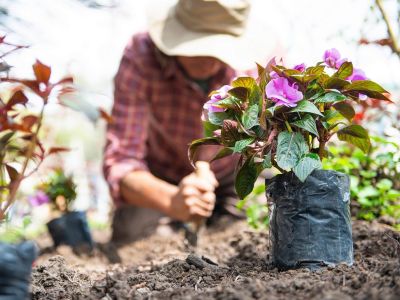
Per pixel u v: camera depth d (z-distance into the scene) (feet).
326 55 3.74
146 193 5.74
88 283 4.19
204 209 5.39
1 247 2.93
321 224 3.67
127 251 6.07
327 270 3.56
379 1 4.82
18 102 3.51
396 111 5.49
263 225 5.91
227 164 6.87
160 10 5.97
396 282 3.00
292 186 3.73
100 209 10.50
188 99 6.47
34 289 3.82
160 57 6.17
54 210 7.01
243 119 3.51
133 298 3.36
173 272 4.00
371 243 4.35
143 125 6.33
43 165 7.38
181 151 6.79
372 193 4.94
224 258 4.99
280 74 3.56
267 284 3.21
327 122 3.68
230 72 6.36
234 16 5.66
